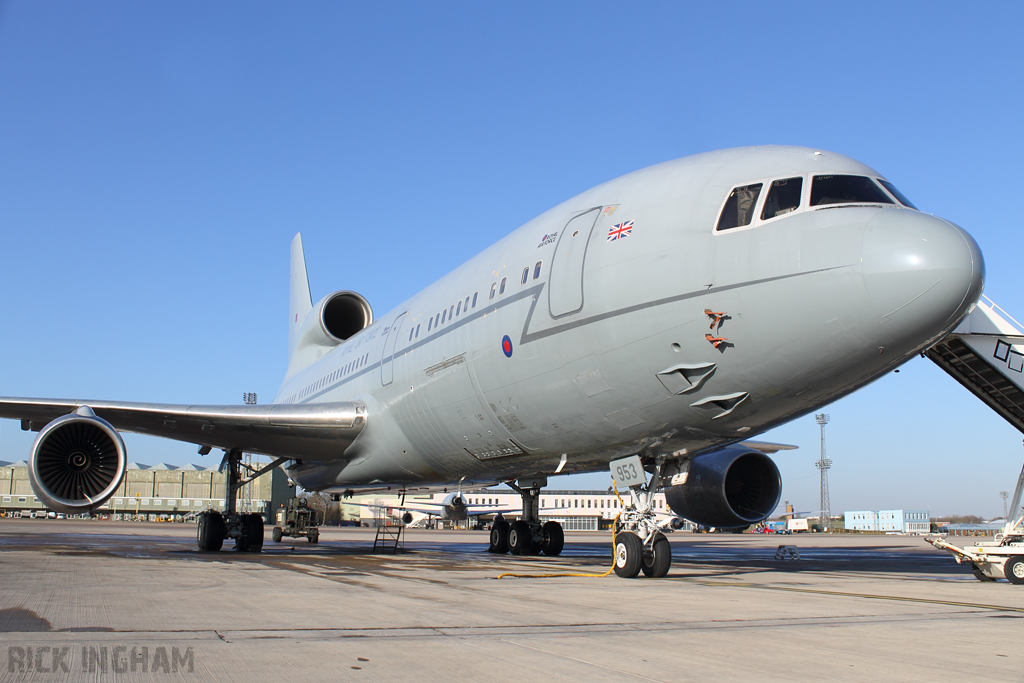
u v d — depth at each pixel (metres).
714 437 11.02
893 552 27.17
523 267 12.55
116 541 25.59
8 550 17.86
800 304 8.85
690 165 10.89
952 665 4.74
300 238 29.95
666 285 9.91
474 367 13.38
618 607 7.45
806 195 9.52
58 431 13.61
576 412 11.61
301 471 21.31
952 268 8.23
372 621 6.24
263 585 9.16
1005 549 11.48
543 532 19.03
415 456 16.31
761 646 5.34
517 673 4.36
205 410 15.89
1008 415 15.40
